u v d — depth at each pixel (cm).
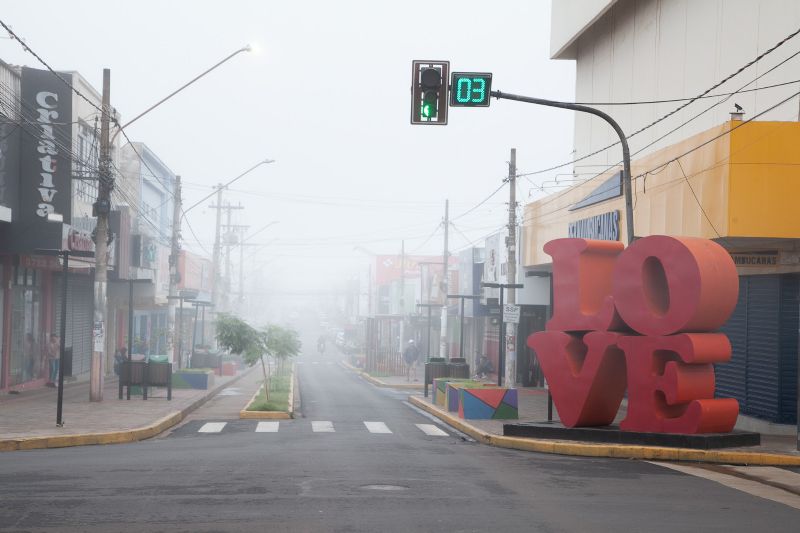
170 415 2220
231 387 4034
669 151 2181
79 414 2159
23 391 2956
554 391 1878
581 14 3378
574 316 1856
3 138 2570
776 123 1852
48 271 3306
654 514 1009
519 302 3844
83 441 1719
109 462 1365
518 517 974
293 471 1295
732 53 2375
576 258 1861
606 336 1770
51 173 2705
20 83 2688
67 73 3103
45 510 960
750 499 1138
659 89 2856
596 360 1786
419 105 1591
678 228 2109
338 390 3991
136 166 4616
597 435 1761
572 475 1335
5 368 2812
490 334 5128
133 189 4547
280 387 3747
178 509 977
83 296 3894
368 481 1213
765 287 2048
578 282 1850
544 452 1745
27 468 1281
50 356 3256
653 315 1684
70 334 3666
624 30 3170
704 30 2541
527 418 2452
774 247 1986
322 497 1070
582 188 2938
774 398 1997
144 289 4359
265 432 2069
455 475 1305
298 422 2367
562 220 3203
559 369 1870
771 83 2188
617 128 1886
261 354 2833
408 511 995
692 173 2030
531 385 4119
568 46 3641
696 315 1611
